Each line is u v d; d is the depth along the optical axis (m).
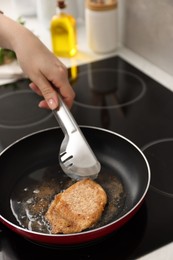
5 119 1.12
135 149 0.94
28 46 0.98
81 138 0.89
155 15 1.20
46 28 1.51
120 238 0.81
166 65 1.25
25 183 0.93
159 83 1.21
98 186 0.89
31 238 0.78
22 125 1.09
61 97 0.97
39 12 1.51
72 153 0.88
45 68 0.96
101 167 0.96
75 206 0.85
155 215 0.85
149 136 1.03
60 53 1.36
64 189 0.91
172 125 1.06
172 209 0.86
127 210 0.86
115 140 0.98
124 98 1.17
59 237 0.75
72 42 1.33
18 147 0.97
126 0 1.30
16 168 0.96
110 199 0.88
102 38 1.32
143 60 1.32
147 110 1.12
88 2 1.28
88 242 0.80
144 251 0.79
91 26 1.31
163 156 0.97
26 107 1.16
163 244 0.80
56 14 1.42
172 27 1.16
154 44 1.26
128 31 1.35
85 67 1.31
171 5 1.13
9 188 0.92
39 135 0.99
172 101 1.14
